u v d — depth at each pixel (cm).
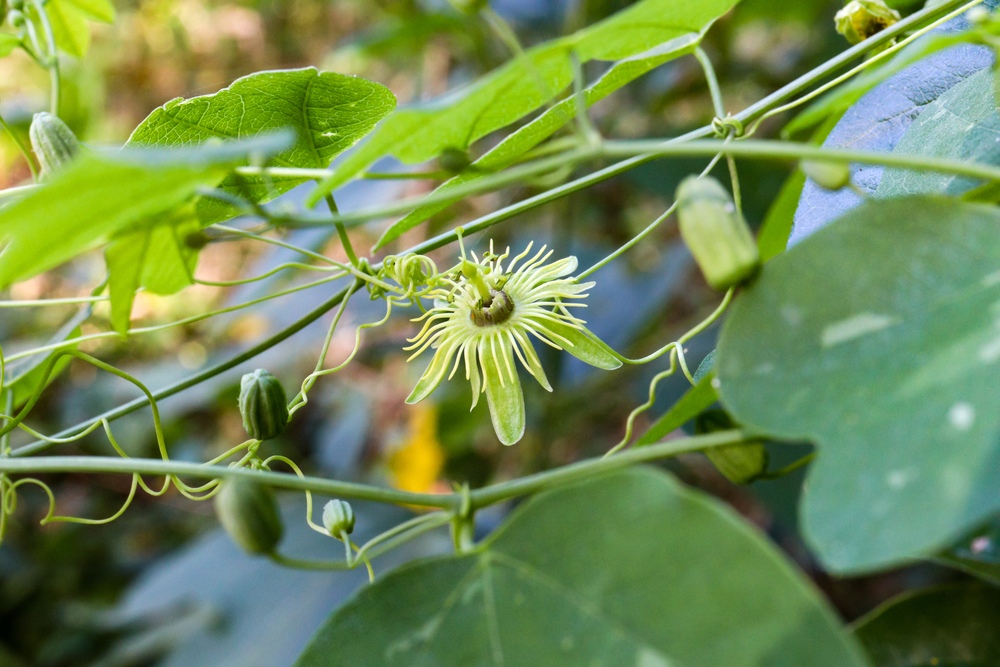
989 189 15
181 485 17
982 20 14
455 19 36
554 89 16
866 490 13
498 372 17
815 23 35
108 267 15
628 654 13
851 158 14
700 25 16
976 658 15
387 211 14
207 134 17
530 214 42
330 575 29
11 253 14
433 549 30
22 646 36
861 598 33
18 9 19
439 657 13
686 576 13
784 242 18
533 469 34
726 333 14
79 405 41
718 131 16
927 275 13
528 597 13
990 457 12
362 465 44
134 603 30
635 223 45
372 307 33
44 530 39
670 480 13
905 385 13
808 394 13
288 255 31
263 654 27
